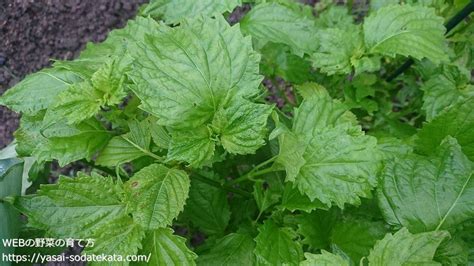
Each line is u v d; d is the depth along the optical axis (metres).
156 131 0.42
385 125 0.60
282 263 0.41
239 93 0.40
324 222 0.46
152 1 0.51
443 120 0.45
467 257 0.41
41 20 0.73
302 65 0.56
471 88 0.54
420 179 0.41
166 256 0.40
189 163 0.39
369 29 0.51
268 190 0.47
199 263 0.45
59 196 0.40
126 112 0.45
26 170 0.51
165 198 0.38
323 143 0.42
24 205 0.40
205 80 0.39
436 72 0.55
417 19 0.50
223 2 0.47
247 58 0.40
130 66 0.40
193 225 0.56
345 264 0.36
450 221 0.41
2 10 0.73
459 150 0.42
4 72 0.71
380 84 0.63
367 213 0.46
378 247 0.37
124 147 0.42
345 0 0.75
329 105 0.46
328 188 0.41
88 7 0.74
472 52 0.58
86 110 0.40
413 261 0.37
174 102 0.39
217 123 0.39
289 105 0.62
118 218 0.40
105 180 0.40
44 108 0.42
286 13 0.51
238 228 0.51
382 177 0.42
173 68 0.39
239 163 0.52
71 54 0.73
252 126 0.38
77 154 0.41
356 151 0.42
